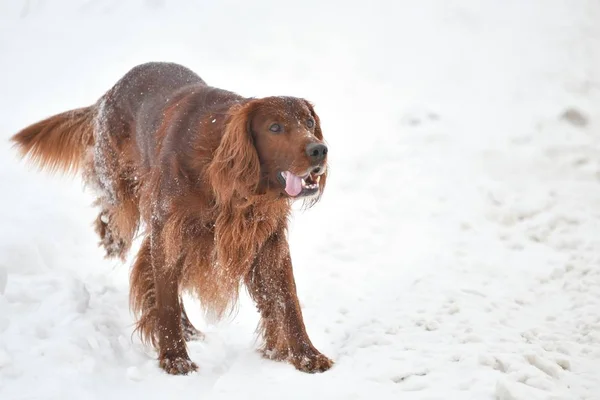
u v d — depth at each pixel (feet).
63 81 47.62
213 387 19.27
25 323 19.94
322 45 58.34
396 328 22.86
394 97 50.78
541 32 64.18
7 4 61.05
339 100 49.44
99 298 23.11
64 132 27.55
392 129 44.73
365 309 24.99
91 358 19.10
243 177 19.40
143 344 21.29
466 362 20.12
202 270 21.06
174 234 20.30
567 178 38.01
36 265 23.62
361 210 34.63
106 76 48.62
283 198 20.12
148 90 23.91
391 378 19.57
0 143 36.55
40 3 61.05
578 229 32.22
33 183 32.40
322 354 20.99
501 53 59.98
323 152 18.83
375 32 61.98
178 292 21.02
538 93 52.37
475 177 37.88
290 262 21.53
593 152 40.42
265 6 63.98
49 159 27.99
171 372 20.20
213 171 19.51
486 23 65.36
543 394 18.31
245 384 19.39
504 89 53.11
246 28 59.57
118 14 60.80
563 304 25.39
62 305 20.98
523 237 31.81
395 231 32.55
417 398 18.28
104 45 54.54
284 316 21.16
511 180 37.81
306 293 26.55
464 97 51.60
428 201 35.37
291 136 19.10
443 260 29.32
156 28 58.39
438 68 56.65
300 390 18.89
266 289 21.57
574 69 57.06
